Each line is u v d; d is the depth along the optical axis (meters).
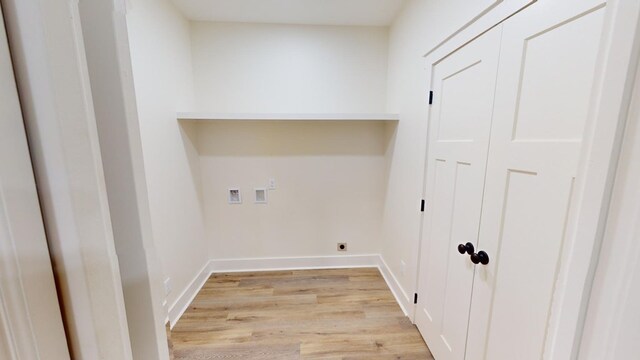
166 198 1.88
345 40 2.43
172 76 1.98
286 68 2.43
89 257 0.30
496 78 1.06
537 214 0.89
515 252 0.99
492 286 1.11
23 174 0.26
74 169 0.28
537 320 0.90
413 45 1.86
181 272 2.09
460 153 1.32
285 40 2.39
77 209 0.28
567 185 0.79
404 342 1.76
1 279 0.25
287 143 2.56
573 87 0.77
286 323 1.94
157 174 1.76
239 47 2.37
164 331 0.40
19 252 0.26
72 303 0.29
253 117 2.14
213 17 2.25
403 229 2.10
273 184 2.61
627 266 0.34
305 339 1.79
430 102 1.62
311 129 2.54
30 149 0.26
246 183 2.59
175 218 2.00
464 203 1.29
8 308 0.26
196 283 2.34
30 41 0.25
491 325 1.12
